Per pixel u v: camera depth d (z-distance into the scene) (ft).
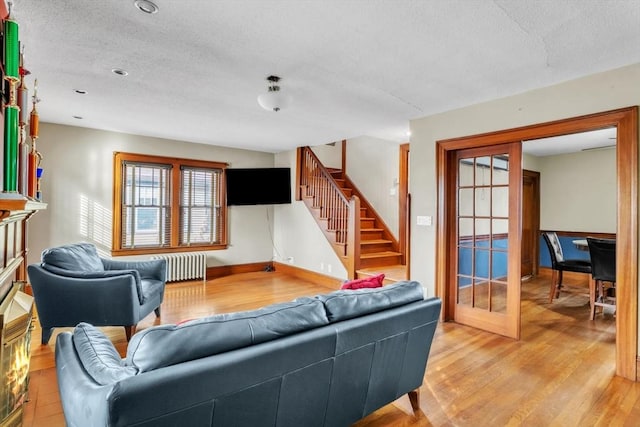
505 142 11.09
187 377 3.62
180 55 8.30
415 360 6.79
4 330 4.99
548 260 21.31
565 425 6.64
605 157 19.20
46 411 6.89
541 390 7.91
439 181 12.70
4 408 5.20
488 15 6.42
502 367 9.05
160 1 6.13
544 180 21.52
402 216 19.90
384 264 19.08
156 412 3.44
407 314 6.29
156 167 18.25
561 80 9.59
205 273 19.26
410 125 13.79
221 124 15.03
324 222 18.60
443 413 6.97
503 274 11.57
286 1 6.07
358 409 5.90
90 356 4.24
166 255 18.30
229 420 4.12
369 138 22.56
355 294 6.03
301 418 4.99
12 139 4.81
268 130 16.05
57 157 15.60
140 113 13.43
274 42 7.59
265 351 4.31
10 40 4.82
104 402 3.21
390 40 7.43
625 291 8.54
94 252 12.21
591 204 19.70
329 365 5.15
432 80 9.66
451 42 7.48
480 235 12.23
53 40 7.61
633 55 8.04
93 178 16.44
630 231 8.47
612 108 8.80
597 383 8.25
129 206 17.49
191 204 19.45
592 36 7.16
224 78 9.71
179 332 3.95
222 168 20.52
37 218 15.21
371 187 22.35
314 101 11.57
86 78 9.82
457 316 12.71
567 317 13.47
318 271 19.15
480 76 9.34
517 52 7.92
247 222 21.63
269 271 22.12
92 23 6.89
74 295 9.97
